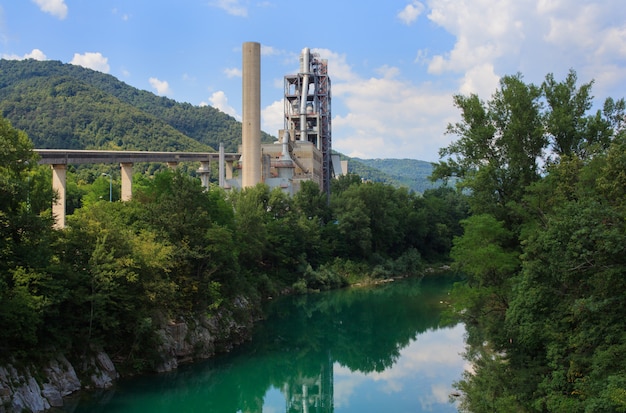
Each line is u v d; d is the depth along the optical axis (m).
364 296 105.56
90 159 90.00
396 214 149.38
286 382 56.31
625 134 34.91
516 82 50.38
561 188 41.19
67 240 48.19
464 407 44.56
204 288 60.53
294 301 99.94
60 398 41.72
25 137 48.22
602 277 29.38
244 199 104.81
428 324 81.06
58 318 45.16
